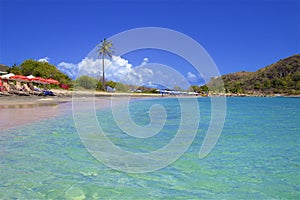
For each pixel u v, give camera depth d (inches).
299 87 3688.5
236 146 264.2
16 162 187.5
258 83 4005.9
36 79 1224.2
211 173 174.6
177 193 140.0
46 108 644.7
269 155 225.8
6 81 1196.5
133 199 131.2
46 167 177.9
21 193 135.0
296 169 184.7
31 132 311.4
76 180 155.6
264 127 419.8
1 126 349.1
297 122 495.2
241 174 173.0
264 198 134.3
